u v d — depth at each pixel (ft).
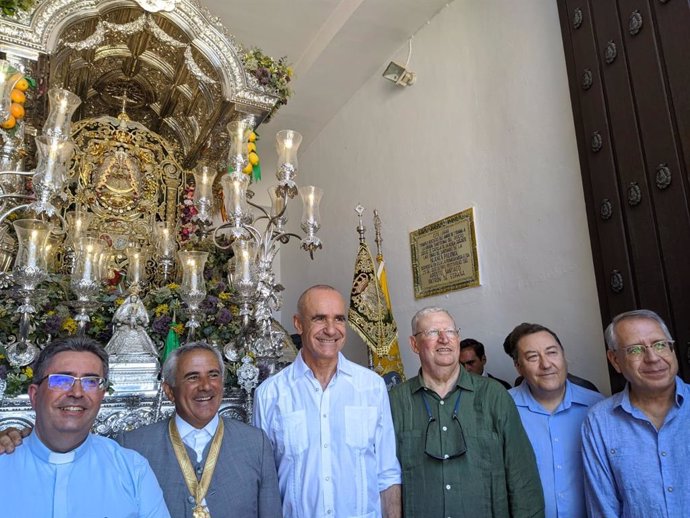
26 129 11.21
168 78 14.40
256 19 15.60
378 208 16.46
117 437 5.73
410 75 15.28
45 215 6.99
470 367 10.43
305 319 6.38
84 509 4.32
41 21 10.25
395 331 12.71
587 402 6.83
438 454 6.15
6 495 4.18
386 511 6.18
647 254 7.90
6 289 8.37
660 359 5.44
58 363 4.45
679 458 5.28
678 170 7.51
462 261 12.82
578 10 9.76
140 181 14.99
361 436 6.11
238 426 5.89
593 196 9.05
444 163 13.84
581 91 9.50
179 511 5.23
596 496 5.74
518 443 6.15
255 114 12.84
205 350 5.88
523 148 11.44
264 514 5.53
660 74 7.97
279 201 9.99
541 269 10.71
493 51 12.59
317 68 16.94
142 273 12.05
